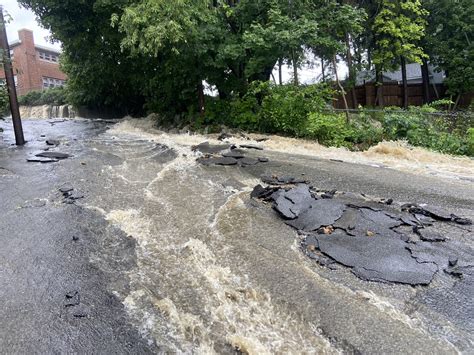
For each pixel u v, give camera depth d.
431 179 6.52
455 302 3.12
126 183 6.47
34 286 3.54
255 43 10.11
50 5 13.79
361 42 18.16
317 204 5.01
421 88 20.00
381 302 3.14
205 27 11.01
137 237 4.53
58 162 7.88
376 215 4.70
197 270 3.80
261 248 4.11
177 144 9.80
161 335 2.93
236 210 5.11
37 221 4.93
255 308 3.21
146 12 9.86
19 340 2.85
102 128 14.37
